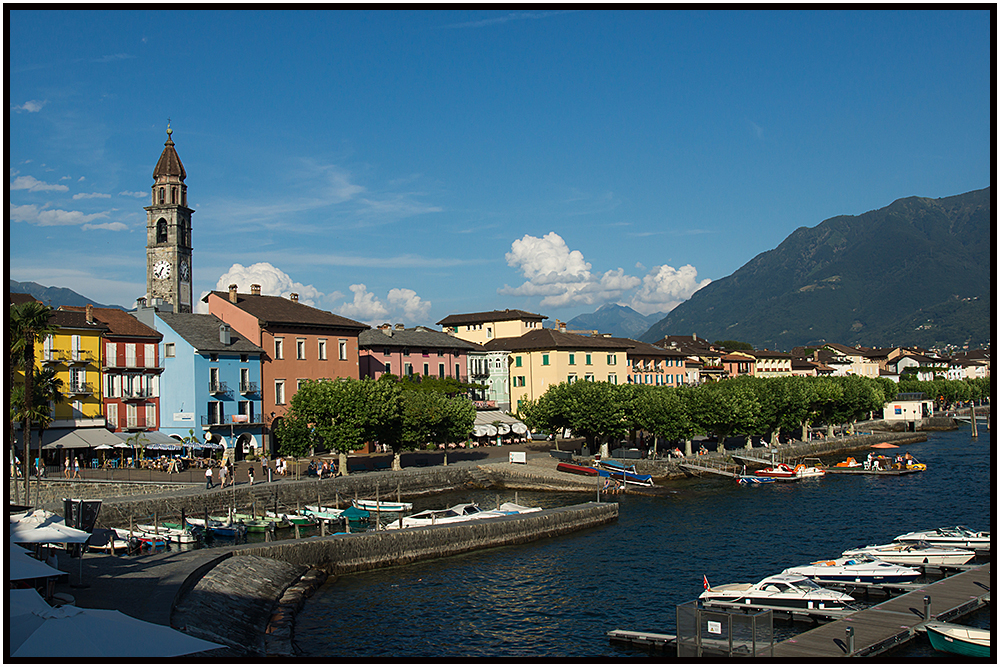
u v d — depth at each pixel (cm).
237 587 3966
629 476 8175
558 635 3672
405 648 3478
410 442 7906
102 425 7681
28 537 3334
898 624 3384
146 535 5097
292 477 7200
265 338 9144
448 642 3566
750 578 4641
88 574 3822
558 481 8056
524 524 5666
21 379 6281
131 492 6156
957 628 3219
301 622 3828
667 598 4253
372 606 4100
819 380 12950
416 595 4312
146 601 3319
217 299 9375
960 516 6600
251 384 8850
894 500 7500
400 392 8062
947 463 10594
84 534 3434
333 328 9944
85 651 2078
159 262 12344
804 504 7288
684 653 3070
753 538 5750
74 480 6225
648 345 16438
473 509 6056
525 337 13650
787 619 3769
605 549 5409
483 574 4750
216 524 5616
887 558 4769
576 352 13388
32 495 5947
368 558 4894
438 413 8125
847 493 7988
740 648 2970
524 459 8756
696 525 6256
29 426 6116
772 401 11069
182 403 8350
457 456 9456
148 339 8350
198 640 2238
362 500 6681
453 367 12269
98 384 7806
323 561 4719
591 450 9775
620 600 4222
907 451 12069
